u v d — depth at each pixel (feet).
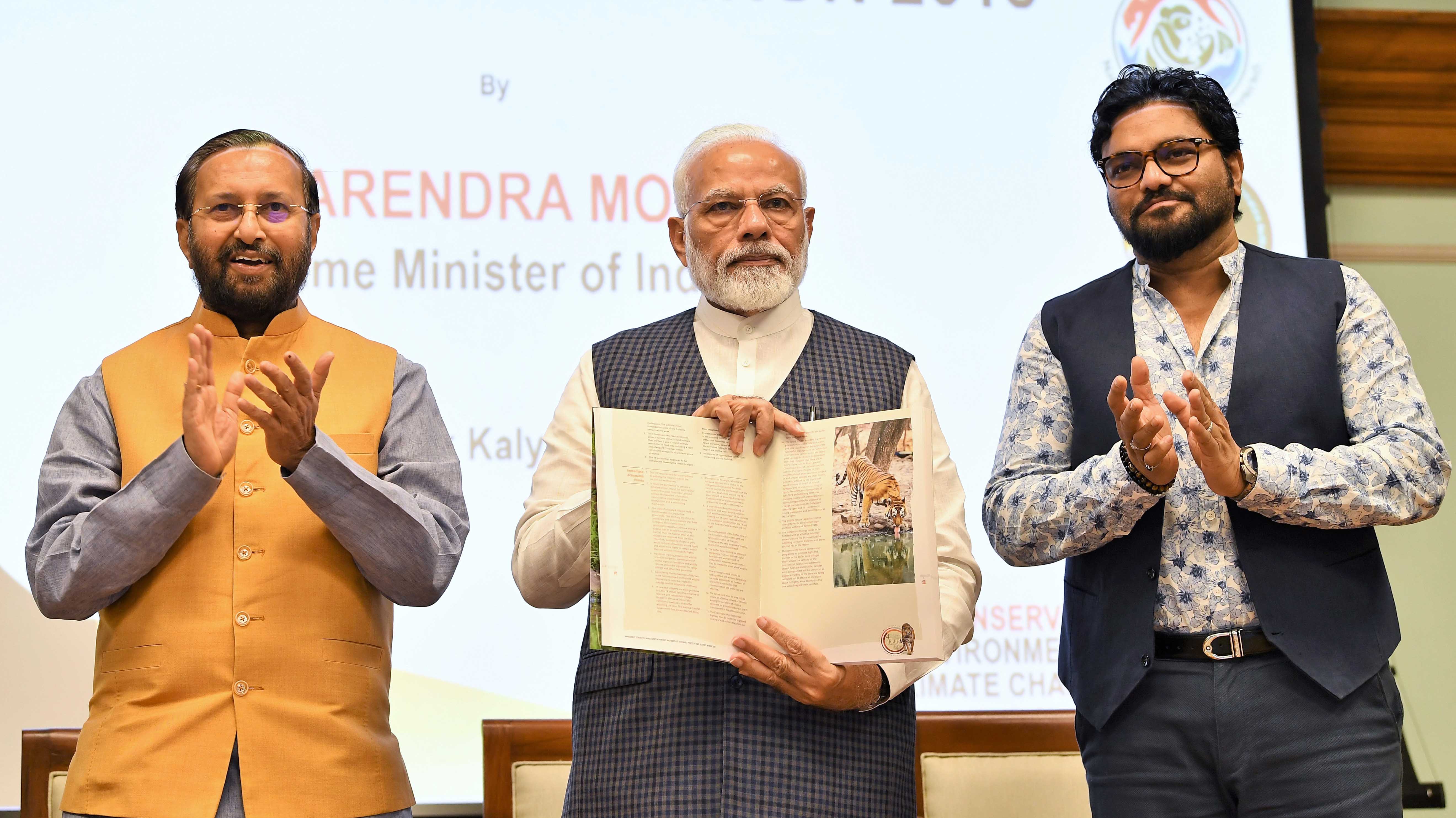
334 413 6.51
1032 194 12.12
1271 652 6.17
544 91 11.66
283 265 6.54
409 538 6.15
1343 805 5.98
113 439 6.41
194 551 6.12
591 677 6.36
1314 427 6.46
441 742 10.56
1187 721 6.20
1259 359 6.54
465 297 11.25
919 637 5.59
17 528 10.35
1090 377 6.86
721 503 5.79
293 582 6.15
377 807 6.09
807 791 5.97
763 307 6.59
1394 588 12.58
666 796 5.94
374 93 11.37
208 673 5.98
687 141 11.81
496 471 11.04
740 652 5.62
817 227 11.79
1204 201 6.68
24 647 10.31
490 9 11.67
